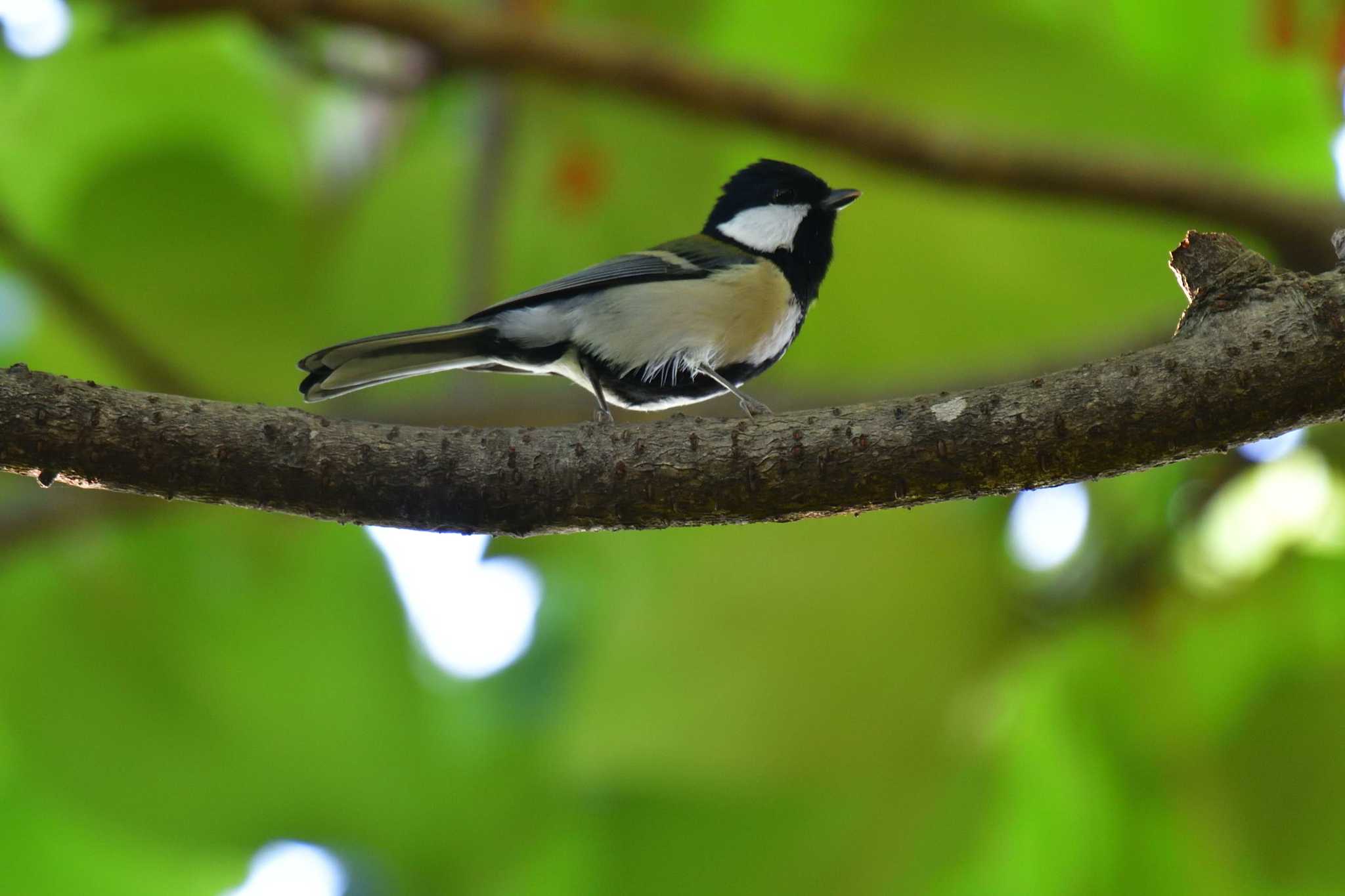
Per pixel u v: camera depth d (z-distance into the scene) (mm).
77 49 12195
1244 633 9945
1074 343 10672
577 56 9891
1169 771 10086
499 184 11875
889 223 12250
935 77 12375
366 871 12789
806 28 12539
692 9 12430
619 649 10383
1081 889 10477
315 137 13750
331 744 12875
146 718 12711
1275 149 12359
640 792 11328
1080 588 10156
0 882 12570
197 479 5211
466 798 12891
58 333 11977
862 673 10195
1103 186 9859
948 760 10172
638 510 5266
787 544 10328
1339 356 4812
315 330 12688
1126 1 12070
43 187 12828
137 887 12867
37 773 12609
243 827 12773
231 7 9773
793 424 5184
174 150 12672
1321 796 9555
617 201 12695
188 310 12438
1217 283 5062
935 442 5047
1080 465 5016
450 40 9844
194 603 12836
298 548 12828
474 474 5250
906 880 10289
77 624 12648
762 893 10664
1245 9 11531
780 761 10148
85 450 5121
